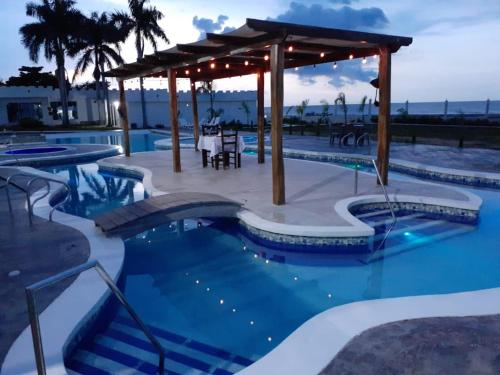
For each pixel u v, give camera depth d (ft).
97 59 107.96
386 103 25.18
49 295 12.32
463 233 20.75
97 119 124.67
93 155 50.72
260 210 21.07
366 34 22.33
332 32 20.99
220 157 40.50
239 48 23.16
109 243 17.06
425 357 8.69
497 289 12.01
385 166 26.32
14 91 112.37
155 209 19.58
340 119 104.73
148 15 104.22
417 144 53.88
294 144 56.08
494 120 78.64
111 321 13.08
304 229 18.07
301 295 15.01
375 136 63.62
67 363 10.46
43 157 46.06
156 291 15.33
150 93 107.86
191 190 25.94
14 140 64.13
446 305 11.03
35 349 7.16
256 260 18.42
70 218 20.95
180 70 40.37
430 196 23.76
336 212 20.57
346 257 18.13
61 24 99.35
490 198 27.22
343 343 9.34
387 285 15.61
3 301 11.95
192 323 13.02
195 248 19.84
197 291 15.37
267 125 97.50
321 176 30.58
